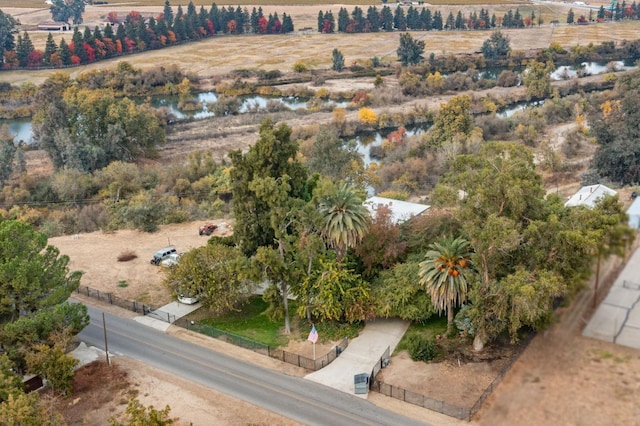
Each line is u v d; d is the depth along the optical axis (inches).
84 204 3870.6
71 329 1807.3
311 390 1726.1
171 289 2257.6
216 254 2213.3
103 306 2289.6
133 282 2504.9
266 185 2095.2
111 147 4542.3
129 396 1718.8
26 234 1946.4
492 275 1777.8
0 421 1366.9
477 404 1534.2
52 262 2033.7
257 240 2322.8
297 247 2087.8
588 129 4827.8
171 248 2726.4
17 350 1715.1
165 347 1993.1
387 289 2034.9
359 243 2162.9
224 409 1647.4
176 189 3991.1
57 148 4485.7
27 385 1733.5
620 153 3614.7
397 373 1772.9
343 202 2081.7
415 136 4862.2
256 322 2154.3
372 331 2033.7
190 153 4815.5
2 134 5142.7
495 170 1865.2
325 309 2005.4
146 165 4505.4
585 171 3922.2
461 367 1758.1
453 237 2070.6
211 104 6254.9
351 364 1850.4
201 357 1927.9
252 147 2375.7
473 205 1809.8
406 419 1560.0
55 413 1524.4
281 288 2118.6
